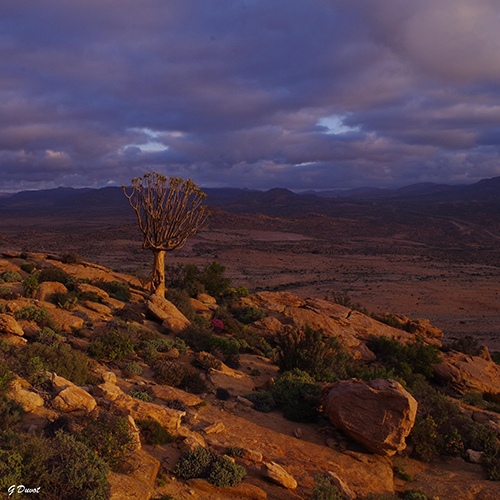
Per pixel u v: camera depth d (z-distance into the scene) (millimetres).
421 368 27547
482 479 13961
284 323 32156
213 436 12945
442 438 15531
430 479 13500
